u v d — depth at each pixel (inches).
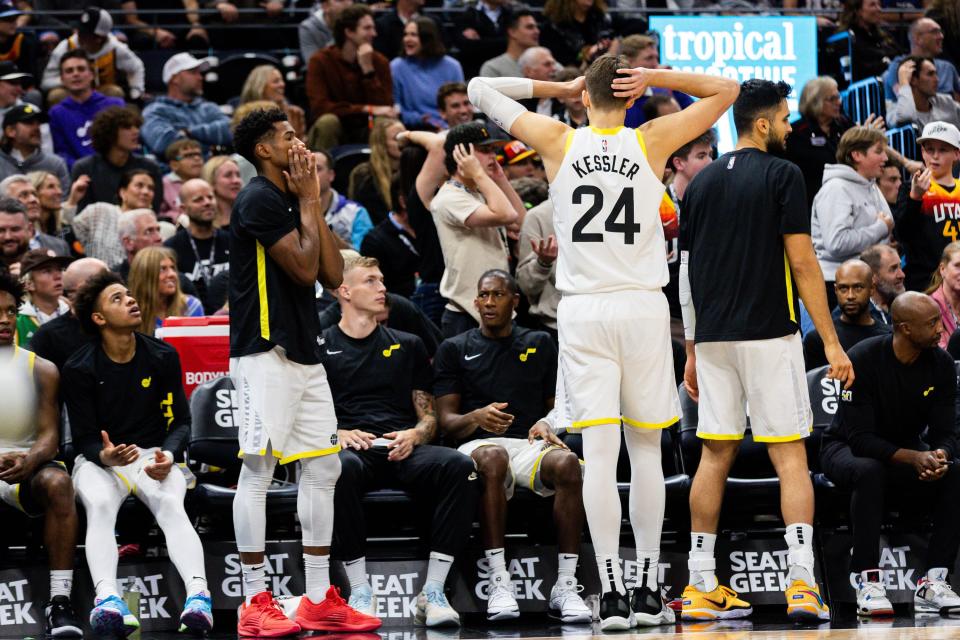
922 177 1034.1
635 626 697.6
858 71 1459.2
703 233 717.3
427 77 1451.8
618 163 679.1
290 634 695.1
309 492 703.1
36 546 793.6
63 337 827.4
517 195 996.6
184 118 1385.3
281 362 682.8
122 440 781.3
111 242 1109.7
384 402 829.8
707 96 685.9
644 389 681.0
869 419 776.3
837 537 789.2
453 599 772.0
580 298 681.0
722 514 813.9
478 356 844.6
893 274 973.8
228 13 1585.9
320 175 1138.7
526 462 788.6
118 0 1588.3
